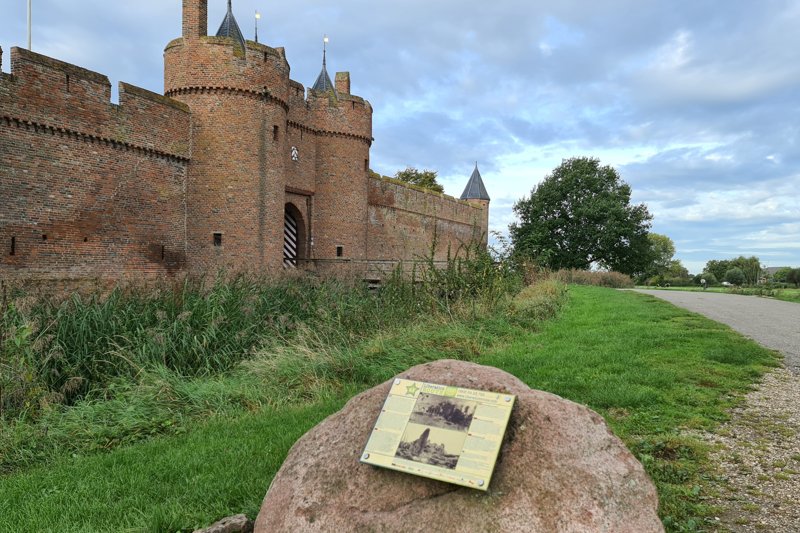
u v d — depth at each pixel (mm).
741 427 5055
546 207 52938
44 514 3969
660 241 98250
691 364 7426
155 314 9328
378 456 2627
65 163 18547
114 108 20141
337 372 7852
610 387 6215
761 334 10289
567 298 17781
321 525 2516
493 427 2561
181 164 23312
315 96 31031
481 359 8062
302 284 12234
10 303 8352
